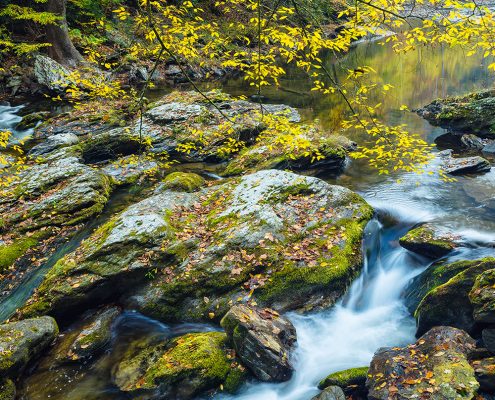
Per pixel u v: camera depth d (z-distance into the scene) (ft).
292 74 75.87
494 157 35.65
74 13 71.92
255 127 39.96
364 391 14.76
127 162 35.68
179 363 15.70
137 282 19.86
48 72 55.98
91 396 15.65
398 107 52.90
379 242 23.95
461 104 42.98
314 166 34.40
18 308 19.48
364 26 16.37
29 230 25.18
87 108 46.85
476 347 14.43
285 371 15.80
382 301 20.63
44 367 16.71
